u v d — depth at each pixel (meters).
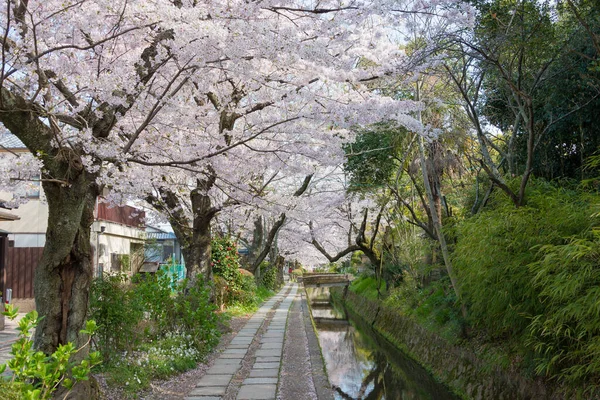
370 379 11.11
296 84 6.84
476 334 9.02
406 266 15.05
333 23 5.67
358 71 6.68
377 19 6.62
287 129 7.64
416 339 11.84
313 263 39.16
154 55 5.69
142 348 7.57
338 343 15.60
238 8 5.30
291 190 19.56
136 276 8.95
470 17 5.90
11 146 13.10
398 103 6.78
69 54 5.89
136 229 21.12
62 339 4.93
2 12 5.23
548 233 6.04
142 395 5.93
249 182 11.34
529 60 8.37
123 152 5.52
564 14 8.52
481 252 6.88
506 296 6.46
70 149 4.78
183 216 12.02
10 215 10.26
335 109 6.47
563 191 7.30
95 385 5.15
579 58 8.06
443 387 9.17
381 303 16.89
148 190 9.93
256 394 6.39
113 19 5.76
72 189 4.75
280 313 16.72
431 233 10.98
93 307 6.38
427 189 9.84
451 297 9.94
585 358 5.43
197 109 7.86
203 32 5.07
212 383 6.93
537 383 6.38
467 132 10.91
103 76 5.25
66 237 4.81
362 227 16.56
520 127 9.97
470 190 11.09
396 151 12.48
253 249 21.14
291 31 5.52
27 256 13.95
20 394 3.02
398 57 6.86
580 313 4.84
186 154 7.69
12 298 13.78
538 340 6.05
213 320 9.32
